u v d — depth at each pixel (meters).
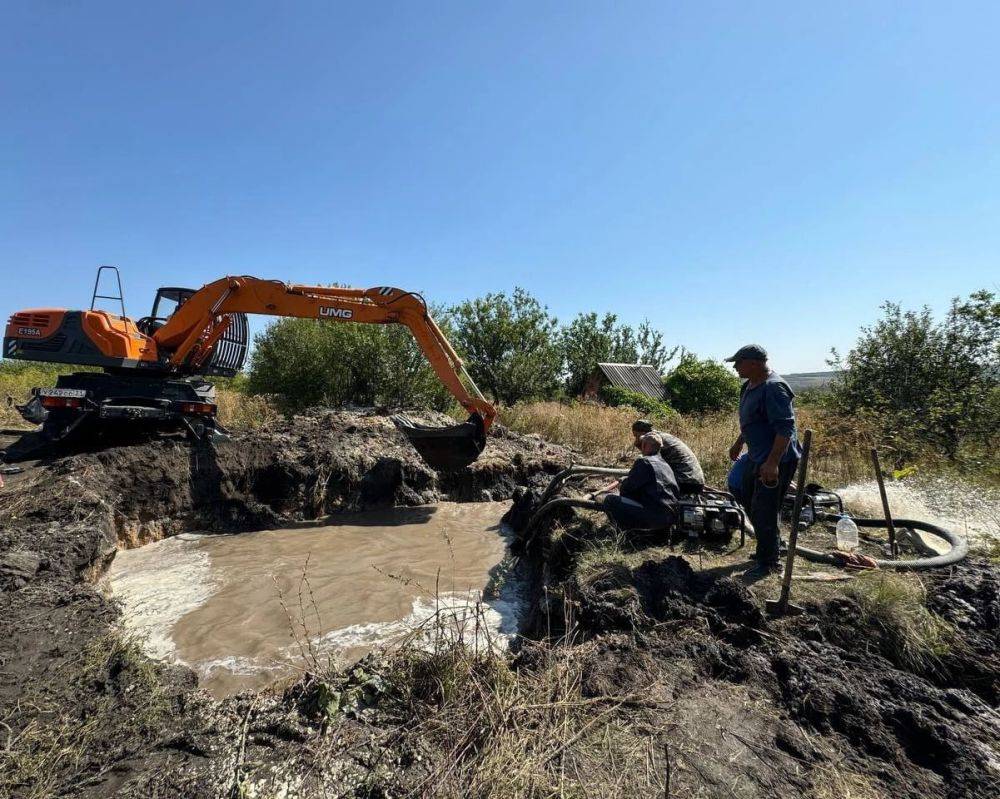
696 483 5.74
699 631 3.62
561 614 4.36
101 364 8.17
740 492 5.12
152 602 5.34
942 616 3.81
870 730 2.71
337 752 2.59
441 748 2.59
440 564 6.46
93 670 3.35
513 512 8.00
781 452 4.10
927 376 10.02
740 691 3.04
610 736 2.63
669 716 2.80
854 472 7.98
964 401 8.81
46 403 7.98
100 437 8.54
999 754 2.56
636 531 5.29
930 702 2.96
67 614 3.97
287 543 7.18
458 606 5.34
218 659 4.30
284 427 9.88
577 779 2.36
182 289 9.45
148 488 7.36
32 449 8.11
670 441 6.05
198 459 7.98
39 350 8.20
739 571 4.51
